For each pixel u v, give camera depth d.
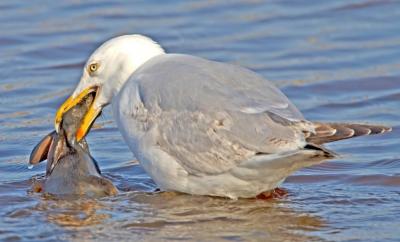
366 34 22.64
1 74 20.23
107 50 13.91
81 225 12.01
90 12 24.64
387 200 13.06
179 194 13.18
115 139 16.39
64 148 13.71
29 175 14.48
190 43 22.31
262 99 12.42
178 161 12.70
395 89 19.03
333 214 12.45
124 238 11.52
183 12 24.69
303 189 13.66
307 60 21.02
